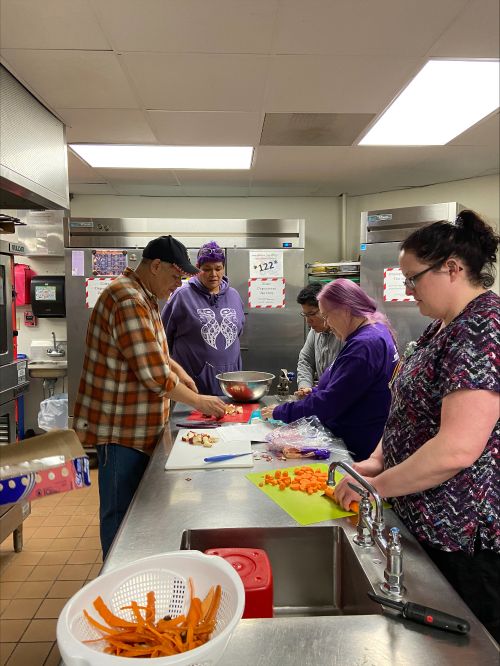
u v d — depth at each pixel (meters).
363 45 2.05
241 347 3.93
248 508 1.14
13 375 2.59
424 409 1.04
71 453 0.60
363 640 0.71
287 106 2.67
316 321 2.66
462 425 0.89
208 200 4.91
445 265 0.98
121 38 1.99
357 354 1.64
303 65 2.22
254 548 1.05
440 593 0.83
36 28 1.90
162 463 1.46
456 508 0.97
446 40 2.02
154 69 2.24
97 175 4.07
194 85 2.41
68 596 2.18
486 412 0.88
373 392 1.70
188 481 1.31
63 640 0.55
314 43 2.03
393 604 0.77
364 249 3.67
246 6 1.77
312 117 2.82
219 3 1.75
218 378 2.35
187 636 0.63
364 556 0.94
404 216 3.50
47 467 0.58
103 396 1.80
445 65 2.23
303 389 2.30
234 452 1.52
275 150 3.42
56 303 4.10
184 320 2.71
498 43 2.04
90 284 3.85
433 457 0.90
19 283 4.12
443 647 0.69
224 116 2.81
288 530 1.05
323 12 1.81
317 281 4.17
